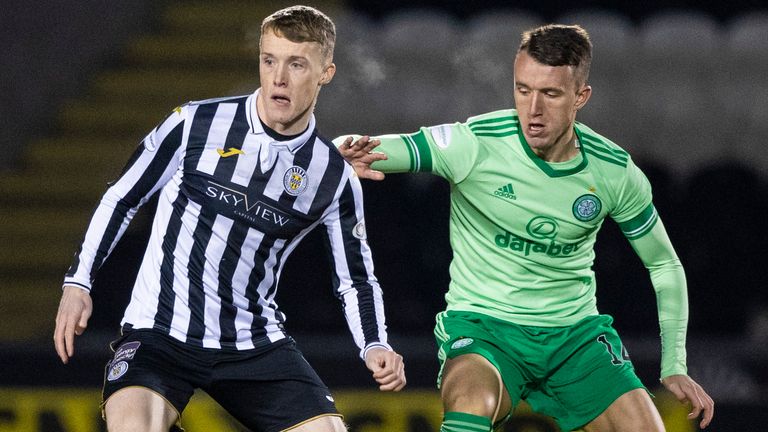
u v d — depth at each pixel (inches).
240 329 477.4
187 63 1384.1
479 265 531.8
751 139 1304.1
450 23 1343.5
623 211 533.0
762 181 1168.2
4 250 1221.7
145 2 1425.9
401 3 1412.4
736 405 818.2
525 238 521.3
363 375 831.7
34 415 818.2
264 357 483.8
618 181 523.2
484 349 513.3
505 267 526.9
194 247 469.1
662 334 548.7
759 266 1122.7
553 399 538.3
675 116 1309.1
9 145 1275.8
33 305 1186.6
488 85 1309.1
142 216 1112.8
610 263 1084.5
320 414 481.1
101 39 1381.6
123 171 472.7
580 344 530.6
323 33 460.8
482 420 478.3
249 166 468.1
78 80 1350.9
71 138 1311.5
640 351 862.5
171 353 467.8
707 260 1127.6
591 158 520.1
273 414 483.2
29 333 1160.2
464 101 1301.7
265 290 484.7
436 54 1316.4
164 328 469.4
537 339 525.0
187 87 1357.0
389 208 1123.9
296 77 453.4
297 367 490.0
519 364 524.1
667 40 1327.5
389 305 1089.4
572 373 529.3
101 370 830.5
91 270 464.4
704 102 1312.7
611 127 1315.2
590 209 520.4
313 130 478.9
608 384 522.6
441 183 1130.0
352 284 502.6
